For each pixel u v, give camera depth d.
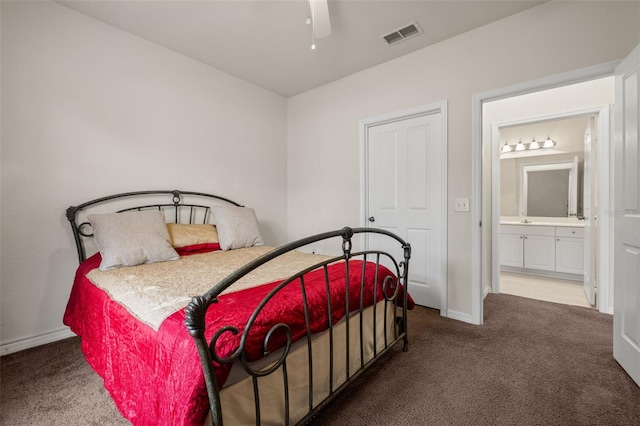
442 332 2.17
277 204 3.66
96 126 2.19
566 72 1.94
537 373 1.61
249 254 2.28
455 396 1.42
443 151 2.48
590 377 1.57
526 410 1.32
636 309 1.50
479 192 2.32
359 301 1.50
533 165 4.44
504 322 2.36
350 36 2.41
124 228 1.94
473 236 2.34
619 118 1.65
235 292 1.22
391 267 2.93
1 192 1.81
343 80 3.19
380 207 3.00
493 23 2.22
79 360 1.75
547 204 4.34
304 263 1.89
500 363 1.72
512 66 2.15
